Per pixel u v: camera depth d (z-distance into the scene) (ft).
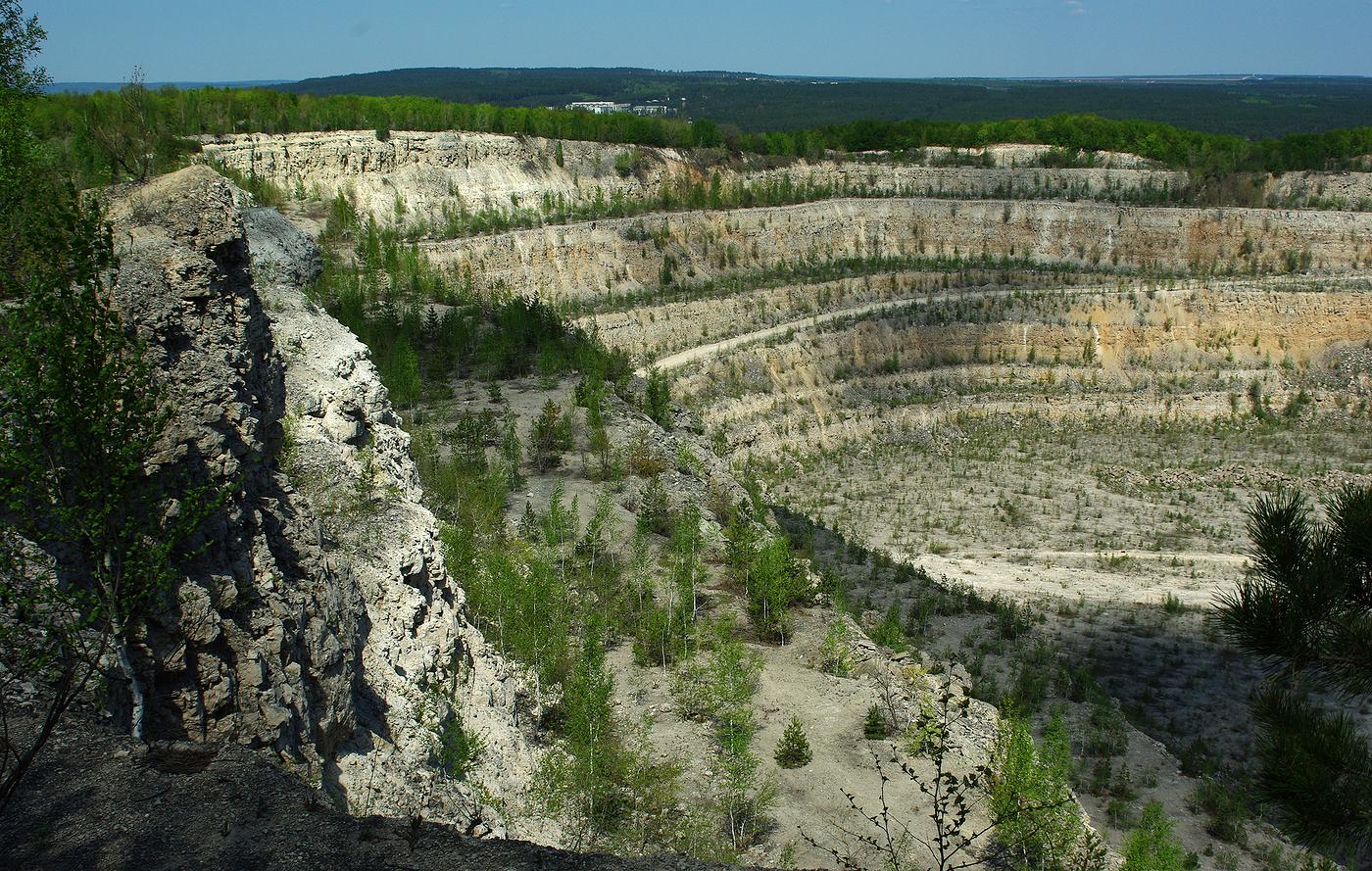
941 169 635.66
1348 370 461.78
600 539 168.04
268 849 48.96
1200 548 316.40
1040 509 352.08
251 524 76.07
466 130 570.05
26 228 62.64
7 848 46.73
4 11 123.95
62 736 53.31
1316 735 61.16
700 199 560.20
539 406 245.86
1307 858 136.15
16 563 54.49
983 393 458.91
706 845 100.17
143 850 47.75
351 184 490.49
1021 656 212.23
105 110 331.36
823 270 532.73
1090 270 556.51
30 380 54.70
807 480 384.27
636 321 461.37
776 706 136.05
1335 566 61.62
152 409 59.72
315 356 127.54
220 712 64.80
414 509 116.16
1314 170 607.78
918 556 302.86
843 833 106.93
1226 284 490.08
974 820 111.96
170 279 77.87
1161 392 459.32
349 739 79.41
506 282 467.52
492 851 51.31
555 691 124.36
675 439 246.88
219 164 424.05
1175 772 167.84
